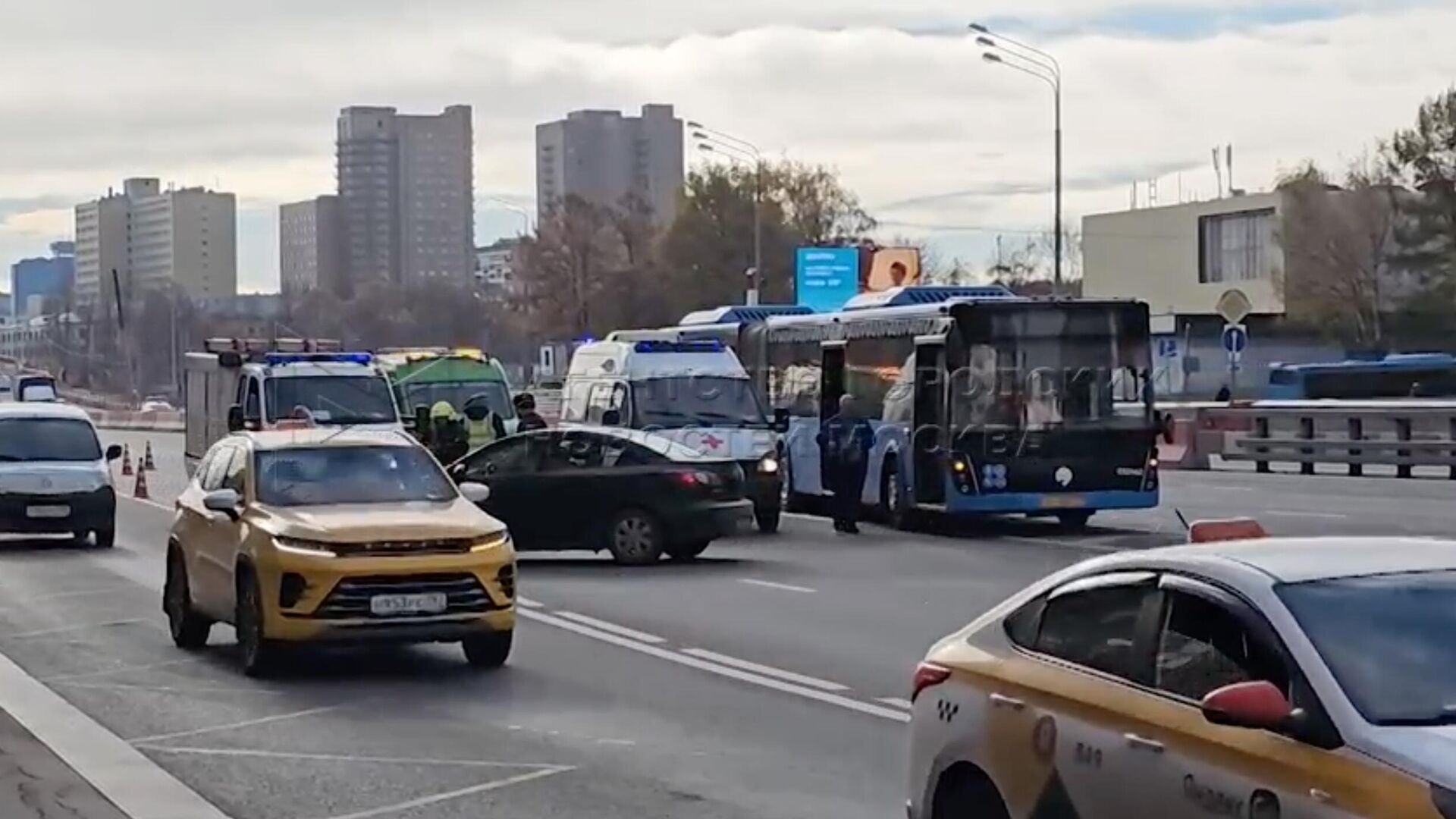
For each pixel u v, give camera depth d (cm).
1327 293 7281
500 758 1159
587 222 8062
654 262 8000
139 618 1919
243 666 1515
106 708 1363
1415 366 5497
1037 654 710
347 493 1554
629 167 12862
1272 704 574
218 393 3522
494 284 13012
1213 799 589
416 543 1450
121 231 16562
